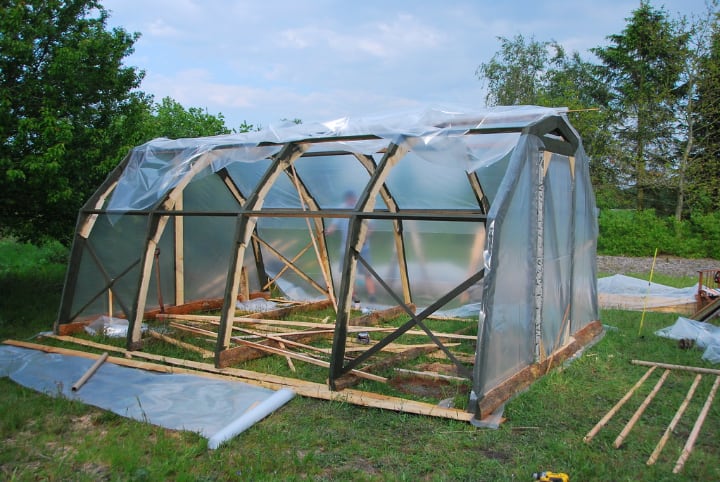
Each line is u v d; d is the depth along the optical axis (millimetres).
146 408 4855
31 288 10656
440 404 4793
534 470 3664
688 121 22641
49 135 7852
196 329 7332
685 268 16719
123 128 9406
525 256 5352
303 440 4188
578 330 6980
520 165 5133
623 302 9180
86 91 8906
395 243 9281
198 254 9633
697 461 3773
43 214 9305
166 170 7570
